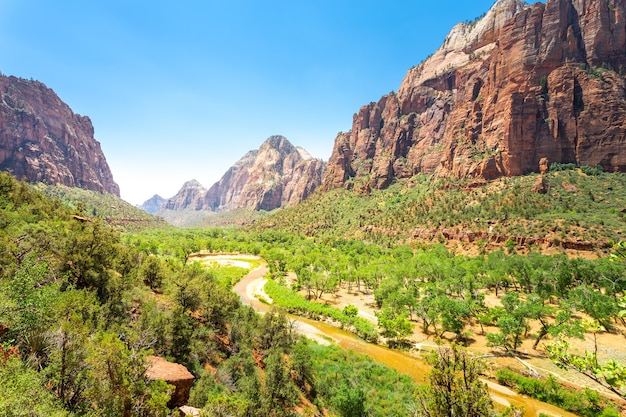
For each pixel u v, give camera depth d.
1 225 45.53
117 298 33.47
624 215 91.81
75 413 14.76
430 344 50.97
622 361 41.84
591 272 67.25
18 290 19.17
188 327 31.22
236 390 27.95
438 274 81.88
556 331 43.19
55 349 16.59
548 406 34.97
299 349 37.00
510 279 81.50
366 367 40.97
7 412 11.68
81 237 36.50
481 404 14.45
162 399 16.72
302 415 28.50
